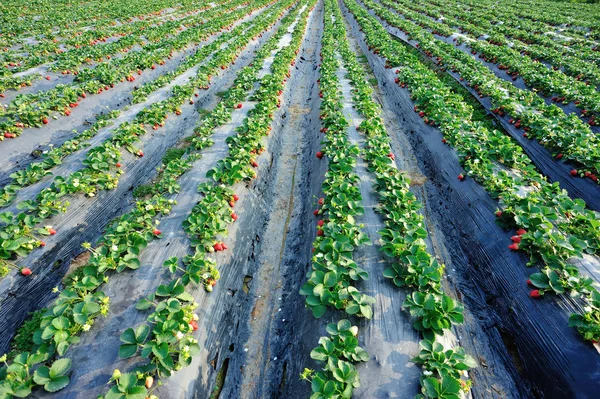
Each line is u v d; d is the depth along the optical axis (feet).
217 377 17.92
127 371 15.06
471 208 26.61
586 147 29.73
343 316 17.30
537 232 19.93
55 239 23.71
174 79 50.57
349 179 26.30
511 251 21.56
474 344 19.25
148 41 71.92
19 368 14.24
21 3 95.20
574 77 52.19
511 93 44.24
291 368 17.66
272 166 35.42
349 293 17.28
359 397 14.07
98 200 27.91
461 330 19.85
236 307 21.50
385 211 24.26
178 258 20.88
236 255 23.56
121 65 52.03
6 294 20.10
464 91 48.60
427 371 14.34
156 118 38.17
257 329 21.24
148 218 23.11
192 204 25.50
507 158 28.91
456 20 99.76
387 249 20.26
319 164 31.68
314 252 21.01
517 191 25.07
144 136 35.91
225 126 36.76
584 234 21.07
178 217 24.17
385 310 17.51
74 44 64.69
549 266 18.90
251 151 31.99
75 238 25.05
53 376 14.17
